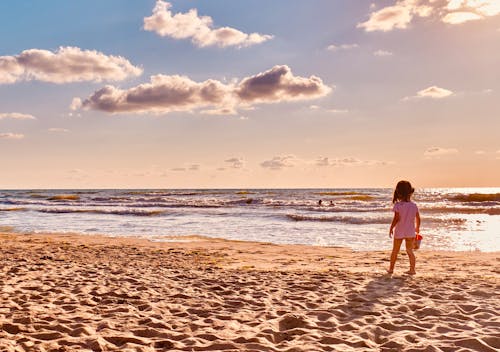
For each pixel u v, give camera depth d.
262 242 14.41
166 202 41.00
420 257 10.68
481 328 4.11
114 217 26.27
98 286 6.44
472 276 7.47
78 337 3.72
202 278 7.43
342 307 5.07
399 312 4.81
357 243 14.00
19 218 26.02
